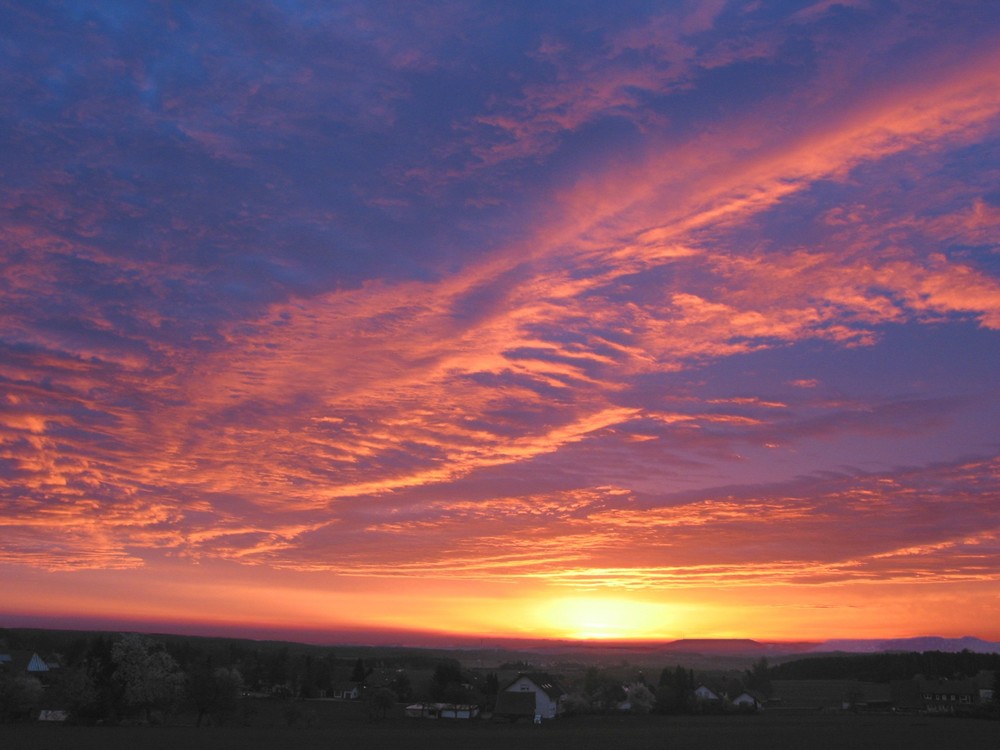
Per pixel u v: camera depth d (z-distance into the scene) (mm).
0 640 179500
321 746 67875
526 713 121250
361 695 158125
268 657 180250
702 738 80312
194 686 94062
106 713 92500
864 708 155125
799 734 85625
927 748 68312
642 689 144250
